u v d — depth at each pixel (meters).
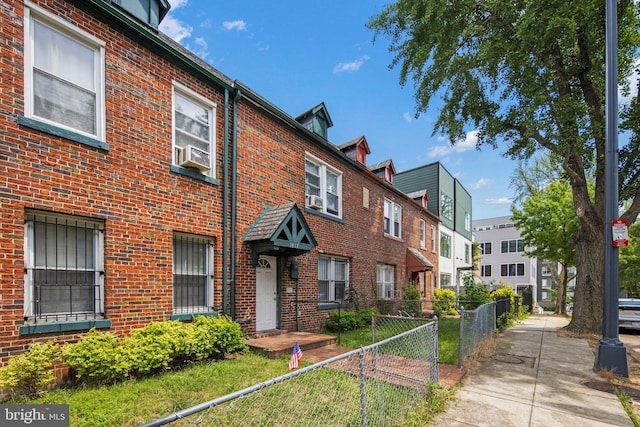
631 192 9.86
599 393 5.01
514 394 4.91
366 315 11.24
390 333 9.59
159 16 7.53
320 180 11.05
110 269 5.31
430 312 15.61
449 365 6.31
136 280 5.63
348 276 12.38
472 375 5.87
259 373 5.29
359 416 3.33
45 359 4.18
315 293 10.10
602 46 9.39
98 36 5.40
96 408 3.78
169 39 7.83
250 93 7.95
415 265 17.03
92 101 5.37
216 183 7.22
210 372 5.19
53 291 4.79
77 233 5.11
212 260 7.13
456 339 8.95
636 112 8.96
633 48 10.04
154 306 5.85
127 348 4.89
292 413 3.41
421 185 24.45
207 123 7.36
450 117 11.25
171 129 6.45
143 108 5.98
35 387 4.14
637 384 5.43
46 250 4.76
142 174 5.87
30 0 4.64
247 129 8.11
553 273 24.61
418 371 4.85
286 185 9.31
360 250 13.03
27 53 4.62
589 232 10.57
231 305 7.33
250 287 7.84
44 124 4.67
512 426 3.86
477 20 9.47
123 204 5.55
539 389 5.15
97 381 4.59
